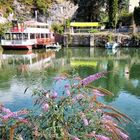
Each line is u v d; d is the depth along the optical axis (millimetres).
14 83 23766
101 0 81750
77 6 85375
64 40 65438
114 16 73062
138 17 72812
